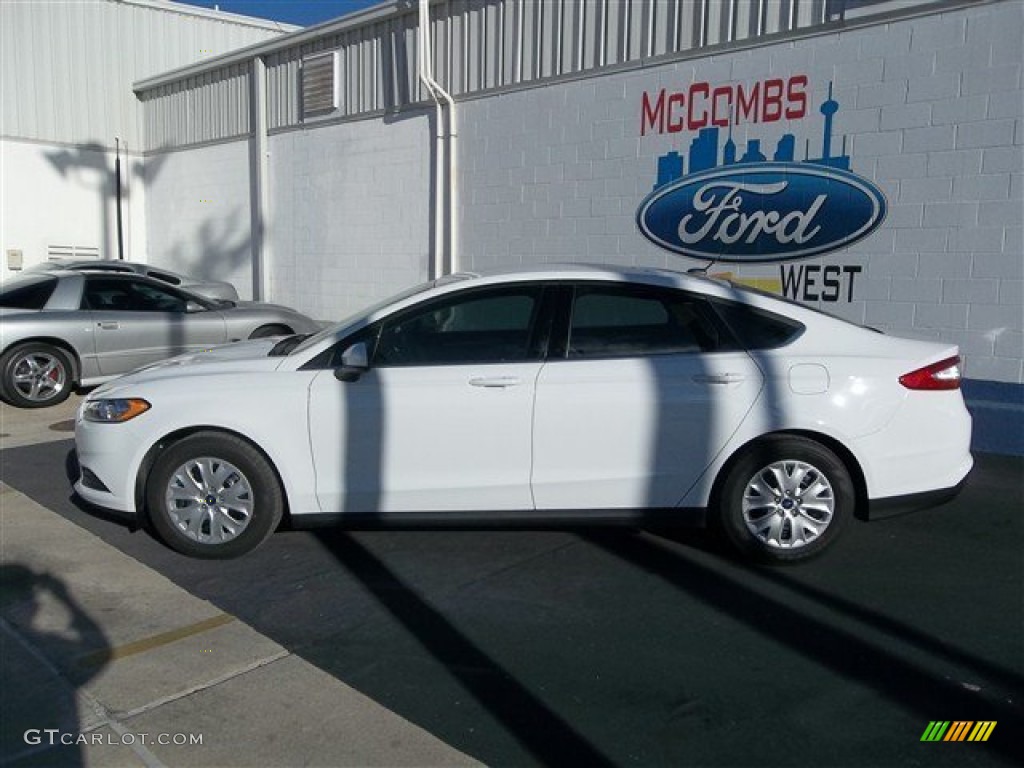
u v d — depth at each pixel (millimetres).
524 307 5098
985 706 3580
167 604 4613
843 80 7957
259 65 14500
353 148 12945
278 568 5098
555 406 4906
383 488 5020
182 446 5086
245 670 3930
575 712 3572
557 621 4387
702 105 8922
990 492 6367
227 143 15773
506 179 10781
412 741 3381
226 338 10758
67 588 4812
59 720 3533
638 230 9570
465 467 4977
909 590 4703
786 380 4867
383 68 12305
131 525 5781
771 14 8375
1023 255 7121
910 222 7684
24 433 8727
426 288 5316
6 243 17203
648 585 4805
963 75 7289
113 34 18156
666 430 4898
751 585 4789
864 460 4871
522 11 10430
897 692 3689
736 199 8758
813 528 4930
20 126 17156
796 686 3742
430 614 4484
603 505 4996
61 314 9906
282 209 14430
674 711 3568
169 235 17812
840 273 8148
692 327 5023
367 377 5012
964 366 7504
